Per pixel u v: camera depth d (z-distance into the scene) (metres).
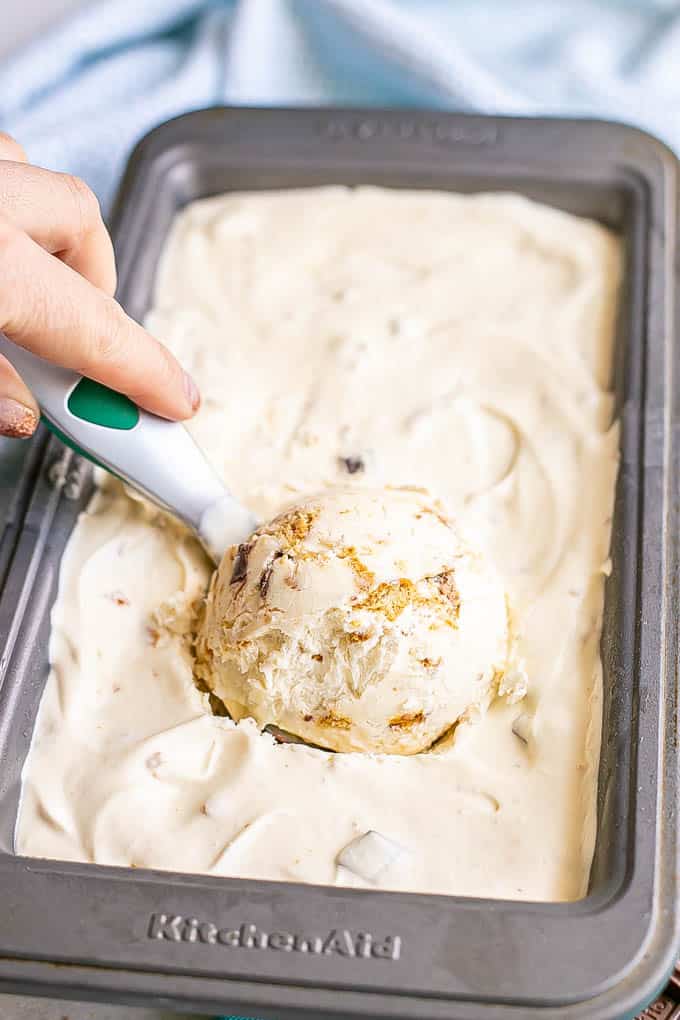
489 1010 0.39
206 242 0.57
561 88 0.65
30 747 0.45
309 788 0.44
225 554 0.47
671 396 0.50
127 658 0.47
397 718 0.44
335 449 0.51
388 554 0.45
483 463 0.51
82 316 0.43
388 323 0.54
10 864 0.42
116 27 0.66
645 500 0.47
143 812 0.44
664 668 0.44
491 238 0.56
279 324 0.54
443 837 0.43
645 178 0.56
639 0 0.67
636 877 0.41
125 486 0.50
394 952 0.40
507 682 0.46
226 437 0.51
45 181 0.45
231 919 0.41
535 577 0.48
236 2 0.67
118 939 0.41
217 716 0.46
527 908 0.41
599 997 0.40
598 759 0.44
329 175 0.58
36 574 0.47
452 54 0.63
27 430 0.45
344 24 0.64
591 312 0.54
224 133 0.58
